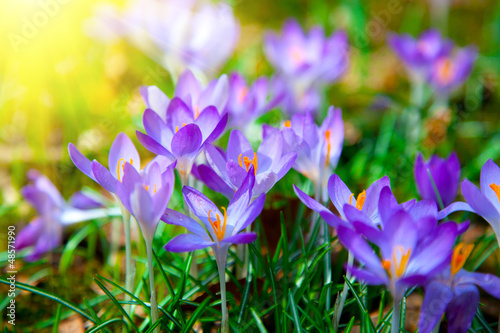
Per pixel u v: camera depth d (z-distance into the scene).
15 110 0.75
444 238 0.38
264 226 0.56
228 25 0.67
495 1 1.24
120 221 0.60
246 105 0.54
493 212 0.41
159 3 0.67
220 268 0.41
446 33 1.12
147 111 0.44
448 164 0.49
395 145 0.72
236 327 0.45
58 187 0.68
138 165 0.44
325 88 0.83
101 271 0.57
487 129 0.83
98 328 0.44
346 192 0.42
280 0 1.20
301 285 0.46
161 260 0.50
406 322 0.50
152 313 0.42
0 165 0.73
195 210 0.41
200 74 0.68
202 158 0.52
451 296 0.39
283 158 0.43
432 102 0.82
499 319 0.50
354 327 0.48
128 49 0.91
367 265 0.38
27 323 0.52
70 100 0.75
